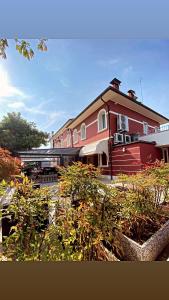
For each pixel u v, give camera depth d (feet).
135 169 51.60
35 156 65.98
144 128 75.00
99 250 11.03
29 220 9.67
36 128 84.43
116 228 13.01
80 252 10.16
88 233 10.90
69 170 12.13
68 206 11.21
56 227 10.28
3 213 10.11
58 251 9.66
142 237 15.05
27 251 9.16
